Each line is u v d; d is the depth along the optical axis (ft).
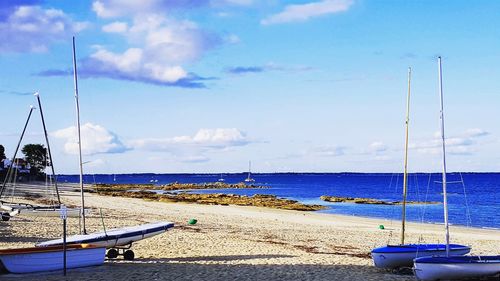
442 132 67.56
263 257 79.00
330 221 165.07
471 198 333.21
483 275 62.23
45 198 220.84
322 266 72.02
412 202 282.36
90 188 400.06
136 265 70.28
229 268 68.80
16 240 88.43
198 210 192.75
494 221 190.49
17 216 121.70
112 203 213.05
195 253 81.66
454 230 148.77
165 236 99.76
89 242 72.79
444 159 67.41
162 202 247.70
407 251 69.26
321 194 407.23
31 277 60.95
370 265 74.18
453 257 63.57
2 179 377.71
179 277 62.13
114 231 78.33
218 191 444.55
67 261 65.98
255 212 196.54
